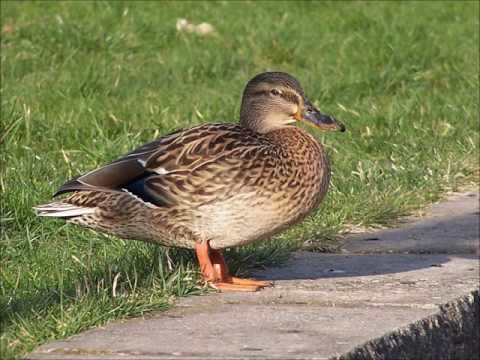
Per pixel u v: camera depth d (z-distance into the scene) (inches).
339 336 306.3
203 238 362.6
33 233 455.5
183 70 798.5
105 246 425.7
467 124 661.9
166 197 356.2
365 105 698.2
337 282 381.7
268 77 394.9
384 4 1015.6
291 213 363.9
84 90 700.0
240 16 971.3
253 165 355.9
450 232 474.0
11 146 562.3
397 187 533.6
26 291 372.5
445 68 802.2
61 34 839.1
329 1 1013.8
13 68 762.8
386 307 343.9
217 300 353.7
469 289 369.7
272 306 344.8
